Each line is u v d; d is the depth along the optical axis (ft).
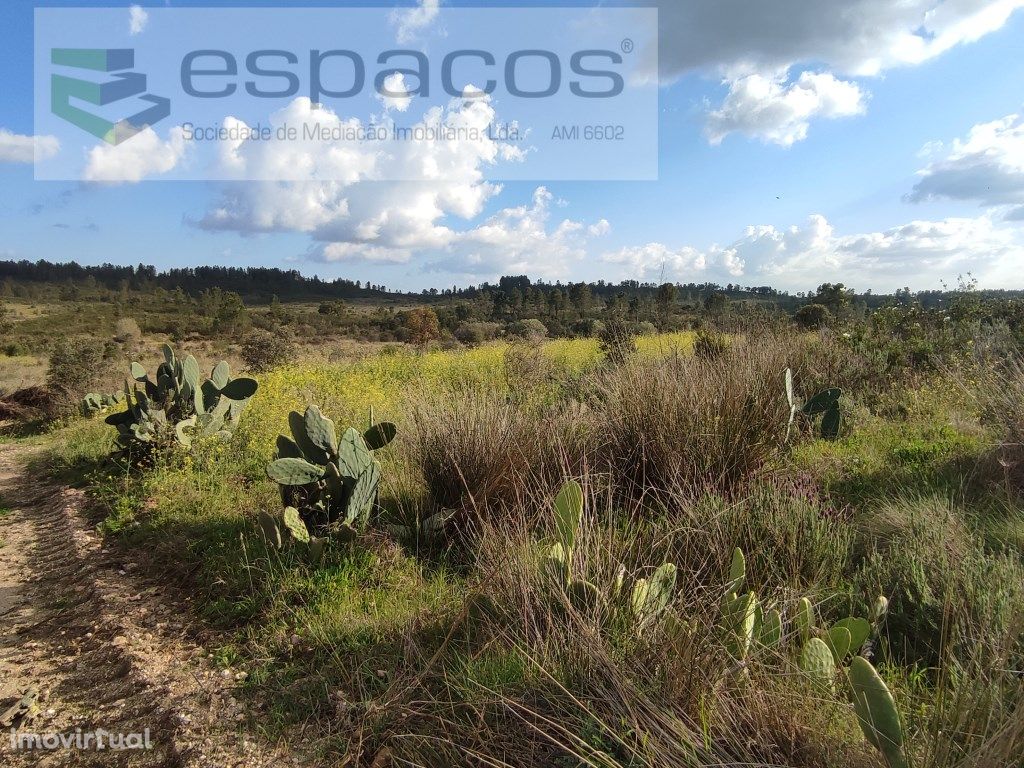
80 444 29.27
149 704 8.27
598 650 6.76
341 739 7.27
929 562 8.90
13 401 51.01
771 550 9.59
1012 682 5.74
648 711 5.96
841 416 17.95
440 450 13.80
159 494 17.62
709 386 14.28
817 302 33.30
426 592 10.44
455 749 6.60
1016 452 13.15
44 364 92.02
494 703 6.97
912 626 8.22
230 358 89.76
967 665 6.14
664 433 13.30
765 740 5.62
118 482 20.08
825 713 5.95
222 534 13.73
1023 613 6.42
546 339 59.16
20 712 8.30
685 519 10.62
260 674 8.80
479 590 9.13
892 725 5.22
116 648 9.77
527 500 12.41
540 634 7.89
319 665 8.93
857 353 23.45
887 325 29.01
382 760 6.81
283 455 13.67
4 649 10.28
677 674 6.32
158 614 11.03
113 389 50.47
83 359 49.88
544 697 6.84
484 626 8.74
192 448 20.74
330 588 10.79
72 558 14.26
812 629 7.43
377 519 13.24
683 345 21.56
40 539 16.20
